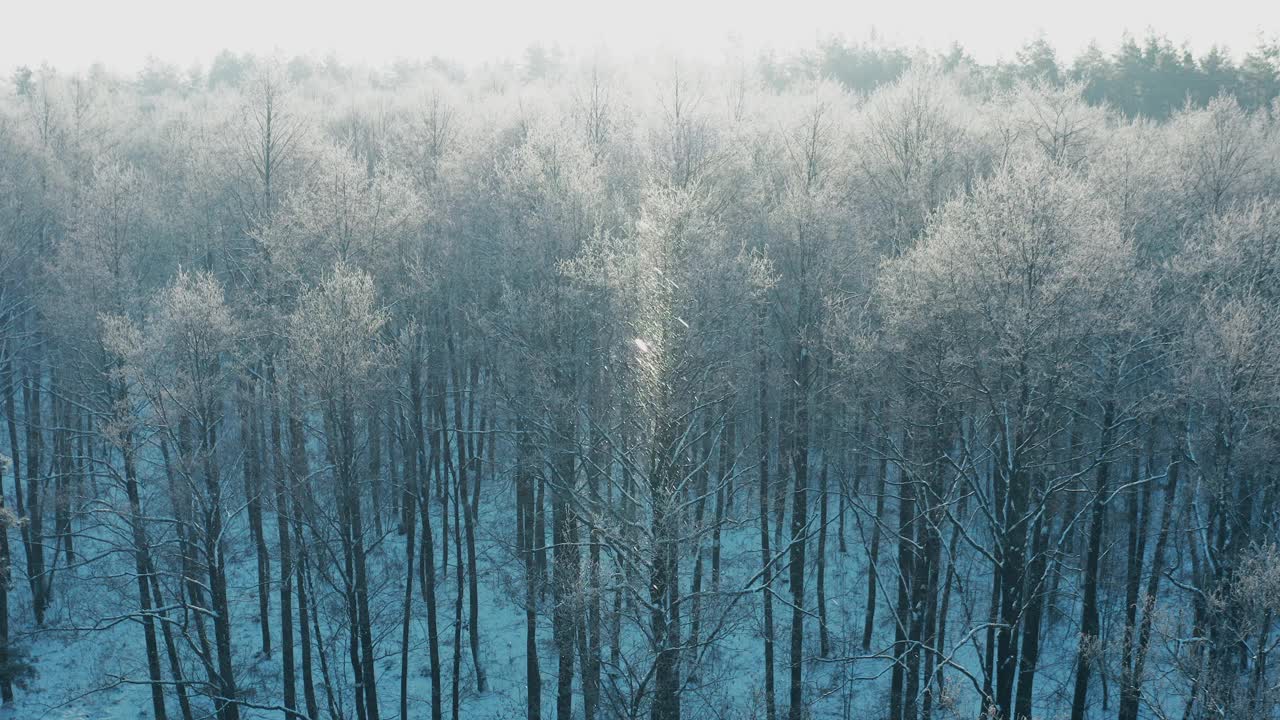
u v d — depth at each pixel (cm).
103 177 2588
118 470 3030
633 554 1817
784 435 2577
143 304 2530
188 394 2088
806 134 2652
